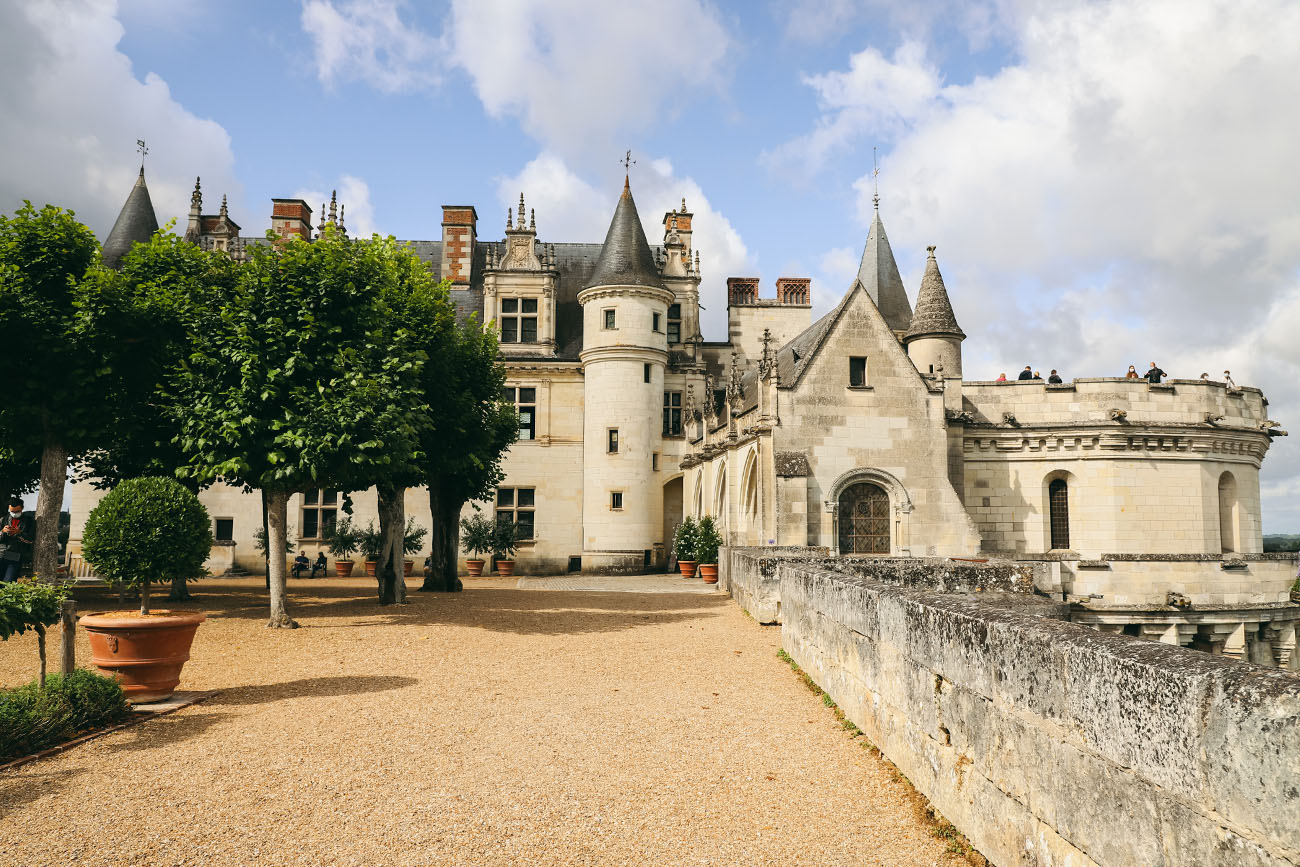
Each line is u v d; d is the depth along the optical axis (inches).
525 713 351.3
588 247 1749.5
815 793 244.8
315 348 636.1
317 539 1427.2
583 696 383.2
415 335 749.9
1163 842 126.9
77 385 629.0
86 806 239.3
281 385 611.2
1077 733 152.8
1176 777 124.3
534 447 1486.2
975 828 197.5
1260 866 107.0
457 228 1630.2
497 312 1520.7
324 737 315.0
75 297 629.9
